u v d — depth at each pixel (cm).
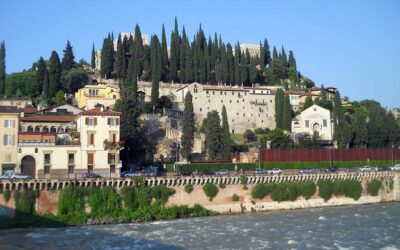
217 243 8231
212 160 16025
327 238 8706
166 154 16575
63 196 10412
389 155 17888
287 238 8694
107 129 12544
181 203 11775
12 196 10106
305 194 13275
